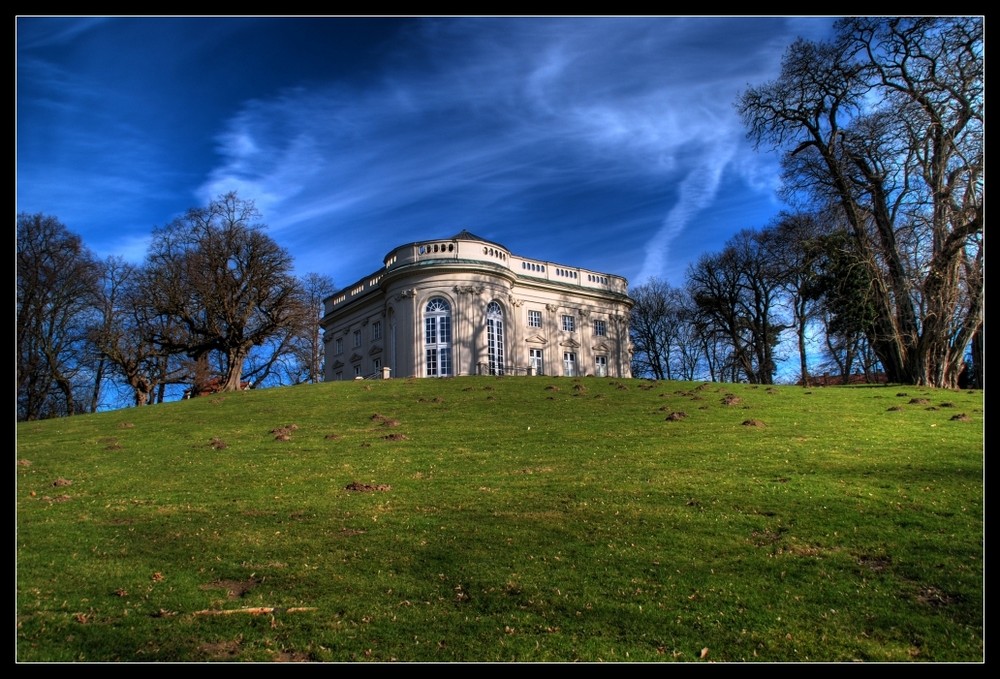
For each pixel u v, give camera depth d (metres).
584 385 34.72
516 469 17.62
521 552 11.60
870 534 11.60
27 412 49.19
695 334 71.56
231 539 12.68
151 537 12.96
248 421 27.56
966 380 42.91
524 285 55.88
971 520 11.88
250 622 9.38
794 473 15.73
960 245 35.53
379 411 28.48
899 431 20.22
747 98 45.22
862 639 8.50
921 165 38.78
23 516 14.50
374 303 56.50
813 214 44.69
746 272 62.91
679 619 9.16
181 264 51.28
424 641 8.82
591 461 18.12
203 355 55.78
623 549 11.52
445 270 49.81
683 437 20.75
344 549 12.02
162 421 28.52
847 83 41.41
